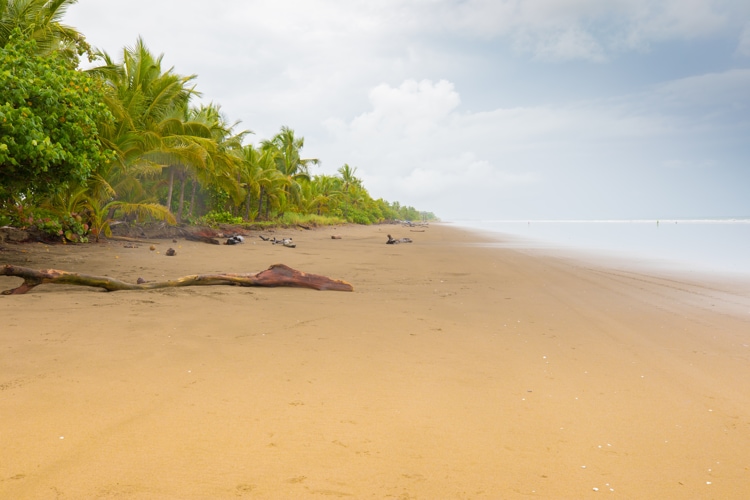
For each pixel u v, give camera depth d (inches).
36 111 345.1
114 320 213.5
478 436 111.8
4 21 583.8
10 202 633.0
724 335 220.8
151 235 815.1
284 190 1926.7
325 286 336.2
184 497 83.5
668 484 93.8
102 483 86.7
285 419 117.0
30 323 201.8
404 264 549.3
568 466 99.6
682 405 134.3
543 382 151.3
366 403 129.3
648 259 651.5
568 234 1664.6
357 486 89.2
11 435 103.1
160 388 134.0
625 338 213.5
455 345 193.6
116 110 756.0
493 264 565.3
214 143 981.2
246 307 256.2
